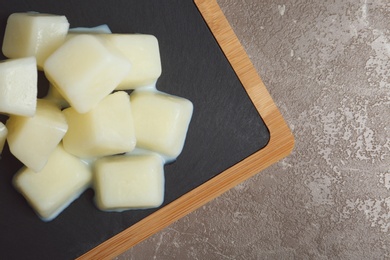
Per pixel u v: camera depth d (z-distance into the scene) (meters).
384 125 0.33
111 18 0.27
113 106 0.25
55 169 0.26
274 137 0.28
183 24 0.28
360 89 0.33
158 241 0.32
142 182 0.26
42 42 0.25
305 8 0.32
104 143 0.25
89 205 0.27
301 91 0.32
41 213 0.26
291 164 0.33
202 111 0.28
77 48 0.24
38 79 0.26
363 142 0.33
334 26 0.32
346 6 0.32
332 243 0.33
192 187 0.28
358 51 0.33
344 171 0.33
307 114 0.32
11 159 0.26
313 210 0.33
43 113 0.25
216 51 0.28
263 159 0.28
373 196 0.33
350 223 0.33
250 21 0.32
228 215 0.32
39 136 0.24
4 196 0.26
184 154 0.28
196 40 0.28
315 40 0.32
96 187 0.27
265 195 0.32
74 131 0.25
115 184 0.26
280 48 0.32
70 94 0.24
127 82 0.26
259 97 0.28
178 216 0.28
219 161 0.28
